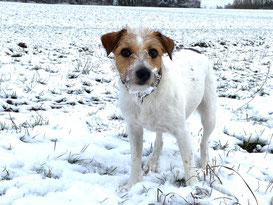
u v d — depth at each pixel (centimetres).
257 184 82
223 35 457
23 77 171
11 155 88
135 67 75
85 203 69
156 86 77
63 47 286
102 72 204
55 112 129
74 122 121
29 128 110
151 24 561
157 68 77
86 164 92
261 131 118
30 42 292
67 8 808
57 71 194
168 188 75
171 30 486
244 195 75
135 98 79
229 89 181
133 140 85
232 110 145
